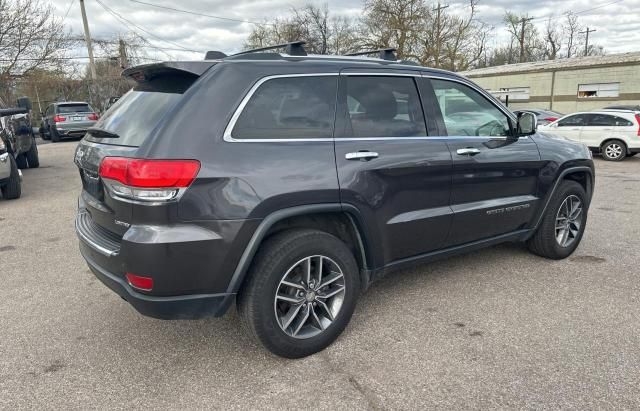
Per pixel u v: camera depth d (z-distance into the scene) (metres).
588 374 2.74
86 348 3.16
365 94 3.23
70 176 10.53
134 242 2.48
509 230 4.23
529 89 29.14
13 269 4.66
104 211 2.79
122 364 2.97
